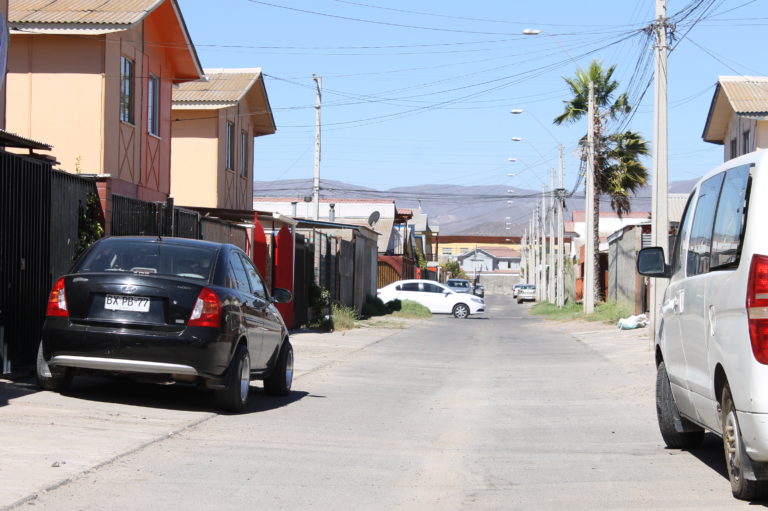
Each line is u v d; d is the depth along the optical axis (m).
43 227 11.74
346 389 13.28
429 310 42.38
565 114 42.31
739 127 29.58
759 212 5.87
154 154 22.88
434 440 8.98
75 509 5.74
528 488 6.85
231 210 21.53
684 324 7.47
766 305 5.61
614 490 6.79
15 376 10.94
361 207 71.25
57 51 19.70
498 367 17.45
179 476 6.82
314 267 28.55
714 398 6.55
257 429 9.16
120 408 9.69
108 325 9.40
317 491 6.56
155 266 10.02
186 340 9.33
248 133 31.89
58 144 19.66
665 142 20.11
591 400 12.48
